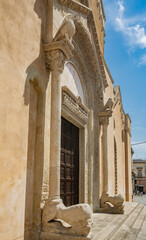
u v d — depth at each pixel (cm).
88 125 948
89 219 460
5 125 397
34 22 523
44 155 522
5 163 391
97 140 992
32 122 519
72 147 837
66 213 469
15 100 429
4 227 379
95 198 926
